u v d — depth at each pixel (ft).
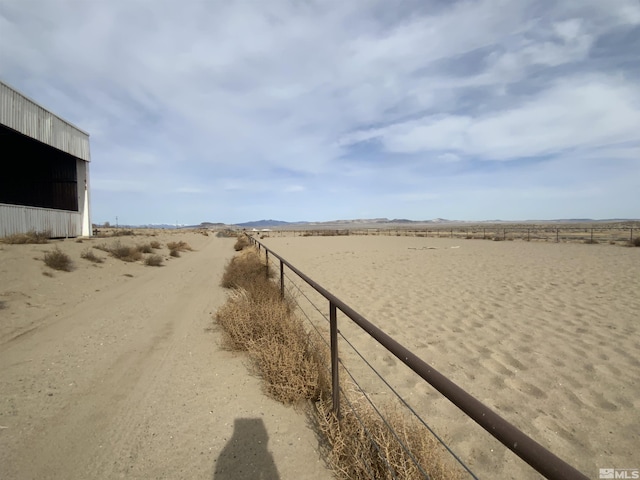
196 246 117.29
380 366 17.01
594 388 14.48
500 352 18.53
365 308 28.53
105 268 46.70
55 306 27.96
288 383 12.56
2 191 70.18
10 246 44.62
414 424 9.43
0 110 49.62
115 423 11.50
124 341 19.89
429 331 22.33
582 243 98.89
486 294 32.60
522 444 3.94
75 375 15.26
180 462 9.61
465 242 116.16
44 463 9.54
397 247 97.14
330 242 131.85
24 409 12.34
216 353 17.87
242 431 11.04
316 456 9.85
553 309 26.53
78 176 76.43
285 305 20.06
